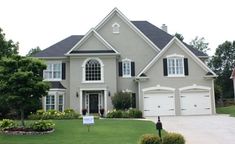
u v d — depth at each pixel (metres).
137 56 41.34
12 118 35.00
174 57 39.06
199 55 41.75
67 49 41.78
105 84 39.38
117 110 36.44
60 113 34.47
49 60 40.66
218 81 84.25
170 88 38.84
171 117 35.47
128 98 37.12
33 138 19.84
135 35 41.66
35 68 23.02
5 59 22.78
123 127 24.30
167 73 38.97
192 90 38.88
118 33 41.75
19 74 21.83
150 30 45.94
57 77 40.50
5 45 36.94
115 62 39.62
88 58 39.50
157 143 14.25
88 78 39.56
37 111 35.00
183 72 39.00
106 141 18.41
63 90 39.47
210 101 38.75
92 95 40.28
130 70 40.97
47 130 21.77
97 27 41.56
